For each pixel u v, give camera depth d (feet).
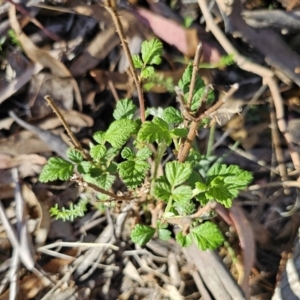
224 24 1.80
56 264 1.65
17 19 1.76
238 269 1.62
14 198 1.70
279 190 1.74
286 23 1.81
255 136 1.82
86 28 1.80
